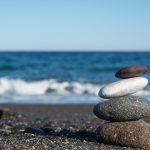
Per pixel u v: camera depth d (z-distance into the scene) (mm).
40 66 45094
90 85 28797
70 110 17906
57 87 27859
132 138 7957
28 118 13812
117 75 8609
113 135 8117
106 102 8430
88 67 44156
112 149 7746
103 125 8406
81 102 21250
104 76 36125
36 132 9688
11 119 13070
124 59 57031
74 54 73875
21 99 22766
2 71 40844
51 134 9602
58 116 15391
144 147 7898
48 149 7438
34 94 25531
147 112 8250
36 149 7410
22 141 7934
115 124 8297
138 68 8469
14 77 34312
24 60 52969
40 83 28812
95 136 8812
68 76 36156
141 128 8047
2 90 26891
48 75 36969
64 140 8266
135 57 58469
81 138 8945
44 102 21344
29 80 31156
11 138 8328
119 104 8266
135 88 8430
